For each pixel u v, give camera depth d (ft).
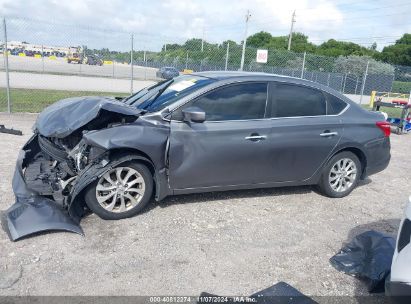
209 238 12.39
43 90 50.21
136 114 12.82
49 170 14.60
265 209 15.02
